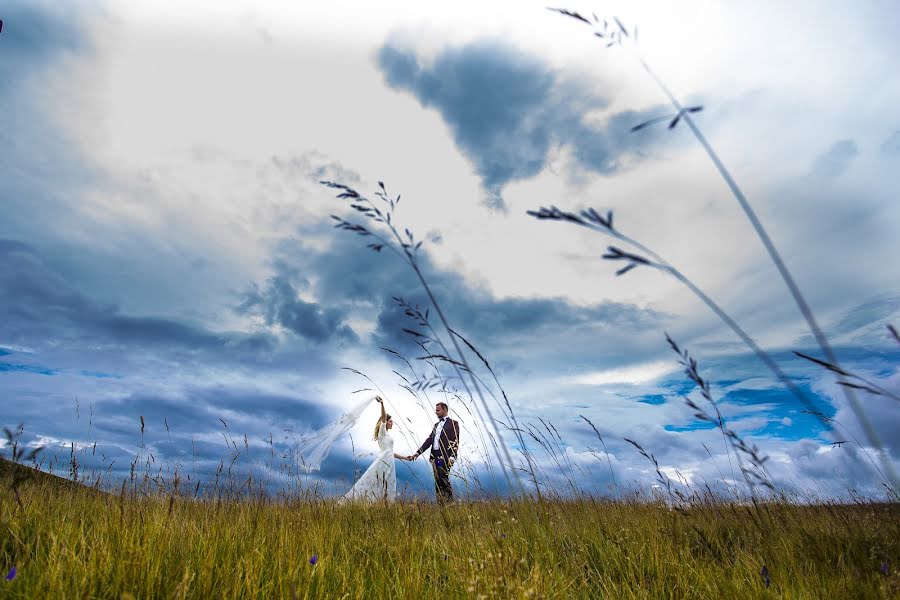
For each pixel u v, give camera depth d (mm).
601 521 3994
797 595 2473
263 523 3428
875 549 2982
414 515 4051
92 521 3025
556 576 2609
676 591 2715
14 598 1975
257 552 2643
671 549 3258
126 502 3207
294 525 3568
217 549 2703
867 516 3549
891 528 3229
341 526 4051
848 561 2889
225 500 3801
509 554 2412
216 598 2188
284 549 2840
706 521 3852
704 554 3252
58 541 2475
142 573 2150
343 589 2480
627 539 3564
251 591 2197
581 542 3539
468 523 3660
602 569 3178
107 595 2045
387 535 3691
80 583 2035
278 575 2393
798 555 3066
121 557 2260
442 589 2697
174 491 3367
